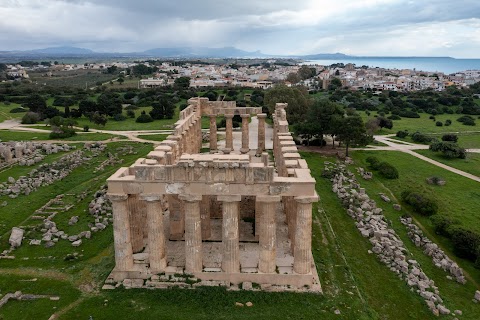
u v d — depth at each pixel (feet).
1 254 153.58
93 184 238.07
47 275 138.51
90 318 114.83
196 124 252.83
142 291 126.00
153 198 122.42
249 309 119.34
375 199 223.30
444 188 246.06
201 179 119.75
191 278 128.98
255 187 119.65
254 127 417.08
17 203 205.57
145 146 346.95
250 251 142.82
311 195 119.96
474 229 183.83
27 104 544.62
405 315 123.44
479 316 124.67
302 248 125.59
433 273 148.56
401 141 382.01
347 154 314.14
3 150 291.58
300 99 417.90
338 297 127.34
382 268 150.10
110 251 154.30
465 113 558.15
